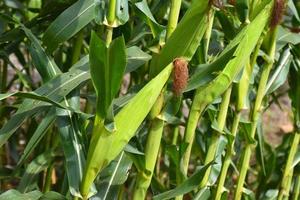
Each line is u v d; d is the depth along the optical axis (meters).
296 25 2.17
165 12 1.87
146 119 1.60
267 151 2.73
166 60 1.43
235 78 1.66
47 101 1.47
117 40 1.28
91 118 1.58
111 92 1.34
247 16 1.60
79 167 1.51
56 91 1.54
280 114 4.54
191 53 1.42
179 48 1.41
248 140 1.88
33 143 1.56
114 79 1.33
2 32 1.87
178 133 2.48
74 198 1.49
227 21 1.73
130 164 1.64
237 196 1.96
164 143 2.10
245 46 1.51
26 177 1.79
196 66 1.47
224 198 1.84
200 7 1.38
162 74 1.36
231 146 1.79
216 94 1.56
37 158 1.84
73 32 1.59
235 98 1.78
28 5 2.23
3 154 2.72
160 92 1.43
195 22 1.39
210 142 1.74
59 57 2.01
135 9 1.59
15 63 3.50
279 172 2.27
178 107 1.50
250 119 1.86
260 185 2.30
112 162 1.64
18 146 2.54
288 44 1.96
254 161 3.16
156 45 1.47
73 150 1.53
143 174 1.55
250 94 2.09
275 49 1.86
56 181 2.38
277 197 2.14
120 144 1.40
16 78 2.38
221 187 1.83
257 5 1.58
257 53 1.70
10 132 1.51
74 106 1.58
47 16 1.82
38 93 1.54
